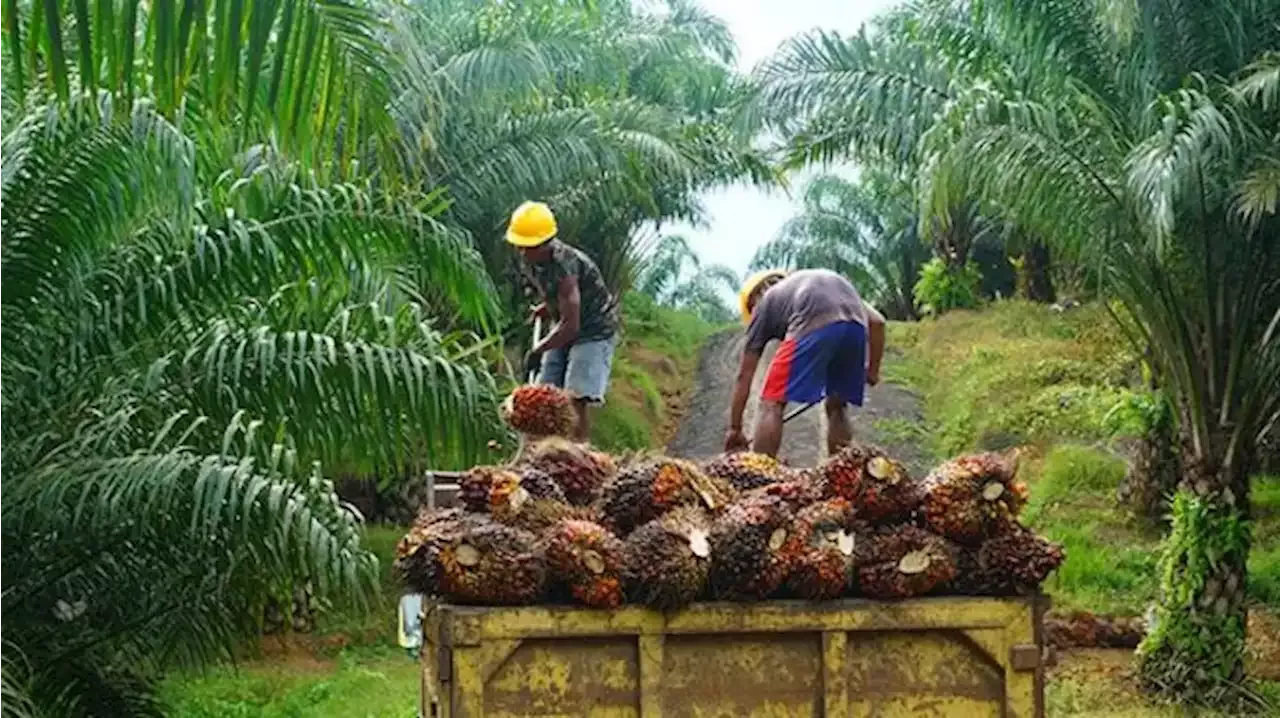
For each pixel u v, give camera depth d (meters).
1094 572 14.04
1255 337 10.85
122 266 7.67
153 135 7.07
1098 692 11.22
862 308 7.26
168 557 7.23
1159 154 9.69
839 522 4.21
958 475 4.32
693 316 29.31
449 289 8.27
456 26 15.17
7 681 6.58
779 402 7.02
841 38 13.12
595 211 18.67
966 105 10.67
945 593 4.29
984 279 33.50
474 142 15.41
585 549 4.04
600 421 20.12
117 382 7.58
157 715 7.75
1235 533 11.02
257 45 4.19
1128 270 10.88
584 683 4.05
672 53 20.64
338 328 7.73
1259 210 9.62
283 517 6.73
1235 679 11.02
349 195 7.82
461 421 7.73
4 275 7.46
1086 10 11.09
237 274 7.71
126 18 4.10
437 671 4.16
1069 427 18.48
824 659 4.14
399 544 4.30
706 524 4.22
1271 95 9.80
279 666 11.98
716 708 4.11
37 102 7.16
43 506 6.99
